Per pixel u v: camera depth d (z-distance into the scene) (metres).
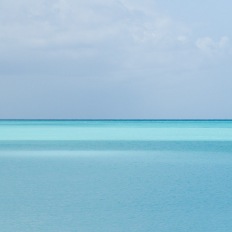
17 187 30.27
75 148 55.97
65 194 28.23
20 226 21.84
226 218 23.11
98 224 22.17
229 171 36.41
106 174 35.22
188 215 23.64
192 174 35.06
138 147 57.38
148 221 22.61
